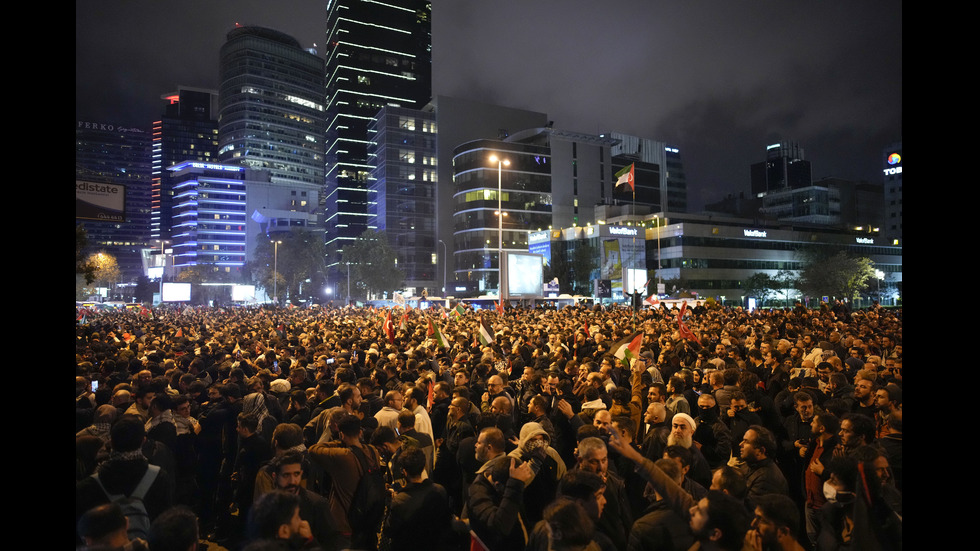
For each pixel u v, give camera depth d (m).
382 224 124.94
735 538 3.17
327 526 4.38
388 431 5.27
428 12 172.12
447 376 10.17
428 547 4.42
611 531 4.41
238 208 182.50
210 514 7.56
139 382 8.04
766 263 107.75
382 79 162.88
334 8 165.12
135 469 4.26
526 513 5.06
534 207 112.88
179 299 74.81
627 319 23.62
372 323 24.61
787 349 11.87
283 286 126.31
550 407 7.67
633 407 7.37
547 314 26.91
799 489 6.76
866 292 110.56
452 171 128.75
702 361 11.22
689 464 4.92
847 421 5.05
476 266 108.88
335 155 157.38
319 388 8.01
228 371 10.63
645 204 133.38
